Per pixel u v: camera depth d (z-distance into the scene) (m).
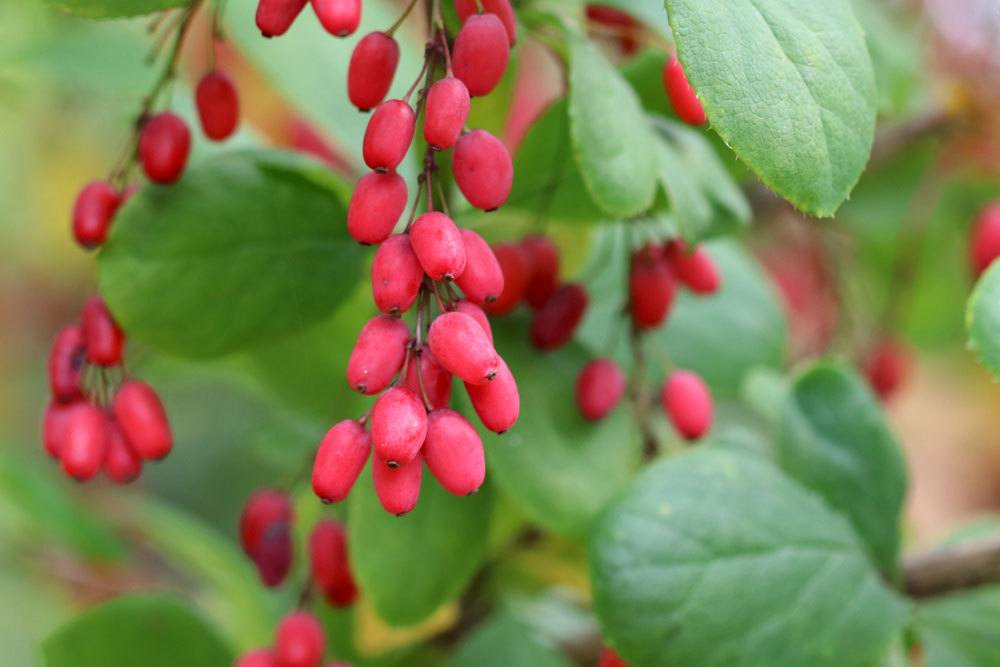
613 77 0.35
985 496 0.91
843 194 0.32
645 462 0.39
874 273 0.58
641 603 0.36
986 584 0.38
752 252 0.60
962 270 0.57
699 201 0.36
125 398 0.36
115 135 0.71
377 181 0.32
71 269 0.82
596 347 0.40
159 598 0.40
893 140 0.52
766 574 0.36
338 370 0.41
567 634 0.43
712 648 0.36
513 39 0.33
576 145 0.34
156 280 0.36
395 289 0.32
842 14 0.33
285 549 0.39
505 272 0.36
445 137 0.32
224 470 0.76
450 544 0.37
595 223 0.38
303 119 0.44
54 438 0.36
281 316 0.37
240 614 0.44
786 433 0.39
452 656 0.40
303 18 0.40
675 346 0.43
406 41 0.42
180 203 0.36
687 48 0.32
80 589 0.52
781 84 0.32
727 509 0.37
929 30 0.53
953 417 0.89
